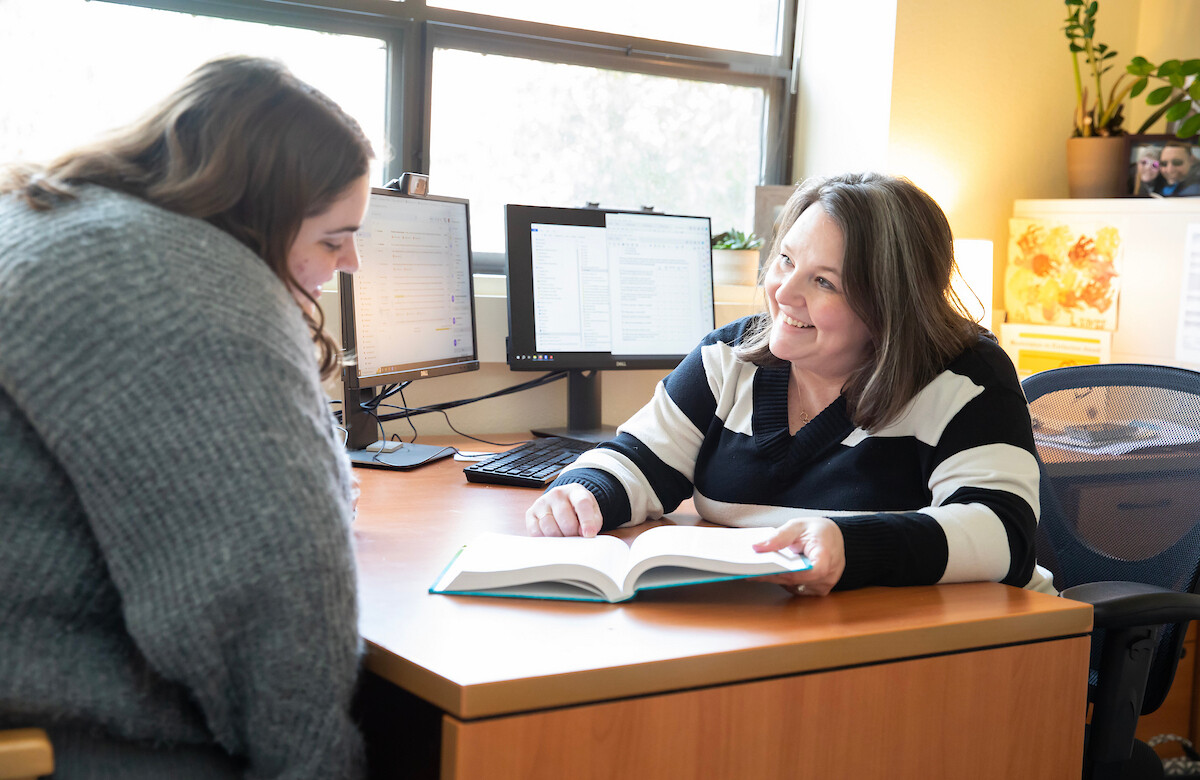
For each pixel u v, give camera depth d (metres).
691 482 1.46
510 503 1.46
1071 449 1.62
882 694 0.95
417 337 1.85
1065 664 1.06
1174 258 2.39
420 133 2.33
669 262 2.19
